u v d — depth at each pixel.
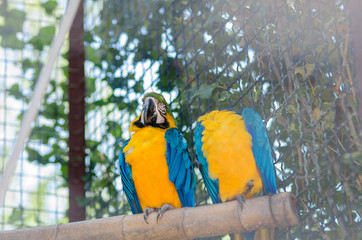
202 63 4.72
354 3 2.73
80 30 5.79
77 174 5.46
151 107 4.21
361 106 2.77
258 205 3.21
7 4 5.88
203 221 3.34
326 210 3.80
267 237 3.50
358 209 3.47
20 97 5.73
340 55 3.60
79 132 5.59
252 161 3.61
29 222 5.62
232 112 3.82
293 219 3.14
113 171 5.13
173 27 4.72
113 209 5.09
